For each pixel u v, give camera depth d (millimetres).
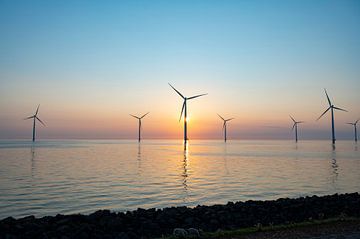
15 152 126312
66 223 17922
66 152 129375
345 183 41781
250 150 163625
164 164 73875
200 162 80688
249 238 15102
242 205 23266
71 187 37781
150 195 32719
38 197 31234
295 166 68625
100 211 20438
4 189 36094
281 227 17141
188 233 15992
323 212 21797
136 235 16812
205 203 28922
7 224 17547
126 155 112375
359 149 171375
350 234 15375
